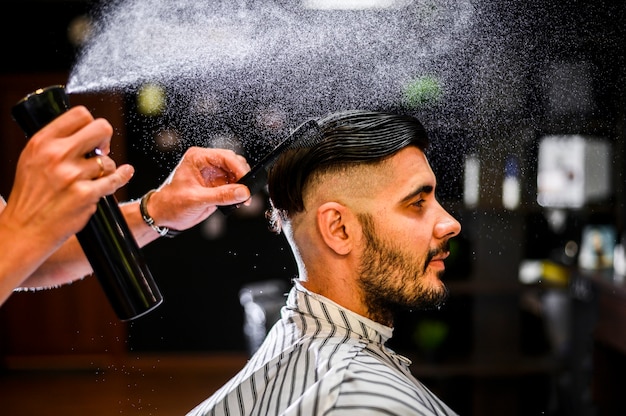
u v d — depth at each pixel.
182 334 5.57
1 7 5.15
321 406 0.80
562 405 3.64
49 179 0.67
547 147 3.72
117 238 0.77
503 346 3.71
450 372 3.63
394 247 0.91
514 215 3.52
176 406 4.64
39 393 4.86
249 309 3.90
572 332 3.85
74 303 5.46
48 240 0.68
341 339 0.90
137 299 0.78
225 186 1.04
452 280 3.70
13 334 5.46
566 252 4.18
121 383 5.07
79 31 5.15
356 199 0.91
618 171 3.65
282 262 5.56
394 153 0.91
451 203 3.21
